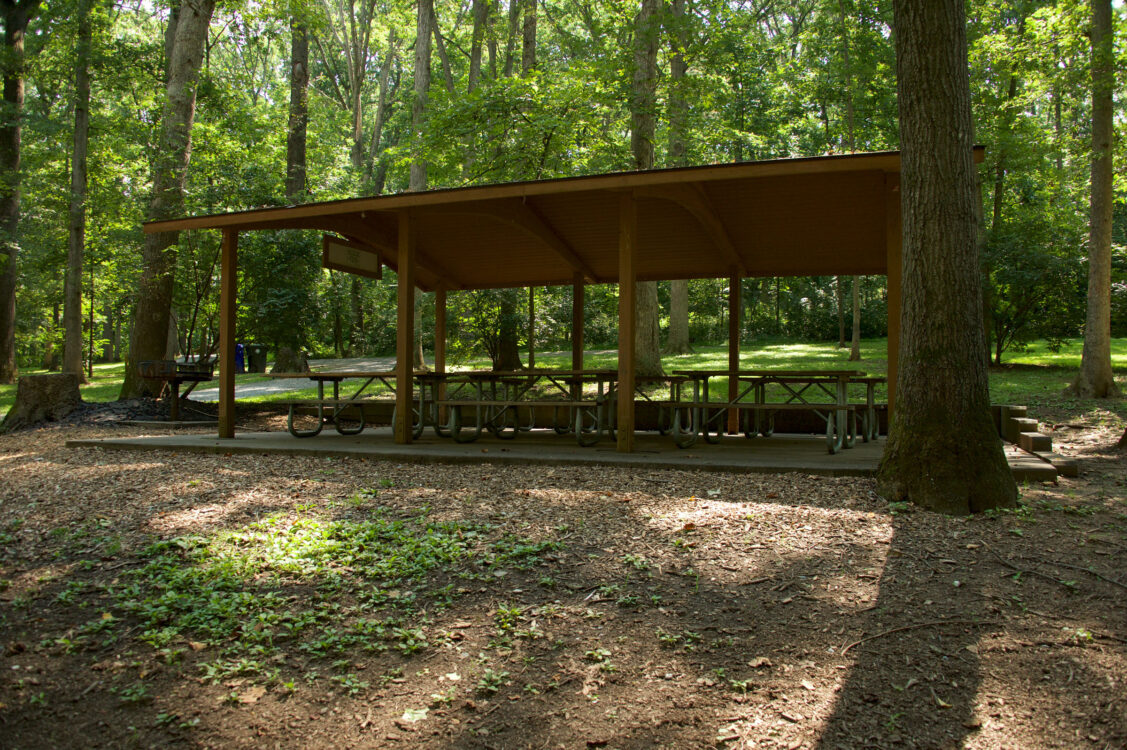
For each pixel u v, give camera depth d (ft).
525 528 14.40
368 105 136.15
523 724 8.32
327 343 82.53
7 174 52.85
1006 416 25.63
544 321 49.06
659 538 13.67
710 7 48.55
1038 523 14.29
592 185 20.24
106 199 50.08
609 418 27.40
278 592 11.60
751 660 9.48
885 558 12.48
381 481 18.80
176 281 44.29
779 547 13.07
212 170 43.50
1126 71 38.37
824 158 18.34
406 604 11.18
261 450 23.50
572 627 10.44
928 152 15.40
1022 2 58.39
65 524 15.23
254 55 103.55
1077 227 56.59
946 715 8.30
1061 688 8.69
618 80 43.42
